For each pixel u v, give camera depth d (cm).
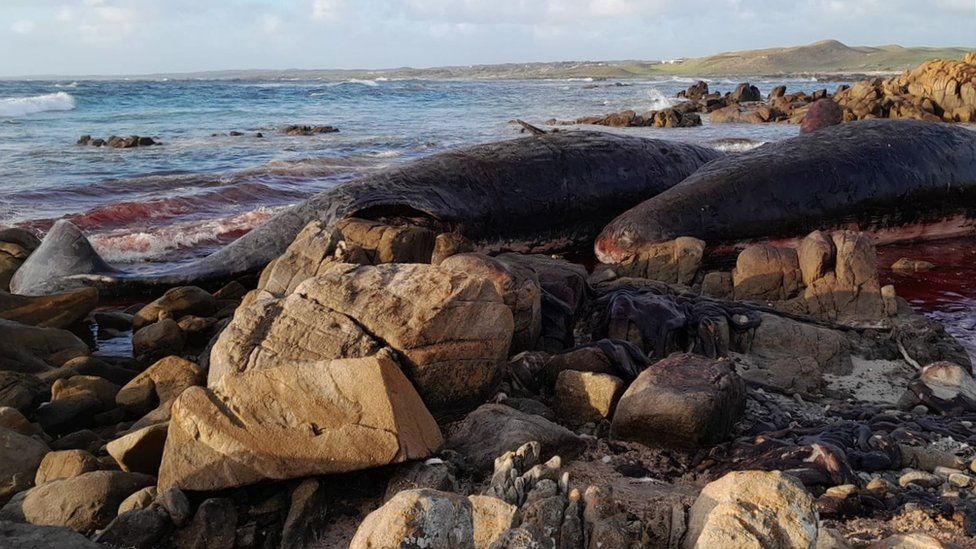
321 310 562
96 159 2062
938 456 528
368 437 451
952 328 878
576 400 583
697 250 955
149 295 901
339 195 1044
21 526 397
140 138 2442
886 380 721
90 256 901
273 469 440
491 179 1126
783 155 1168
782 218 1120
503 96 6712
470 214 1095
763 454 516
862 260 836
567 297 776
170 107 4456
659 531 378
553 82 13400
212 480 438
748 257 880
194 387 463
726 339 748
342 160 2036
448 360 546
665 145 1290
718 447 541
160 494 436
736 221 1092
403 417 467
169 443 449
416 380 538
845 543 372
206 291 924
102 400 609
